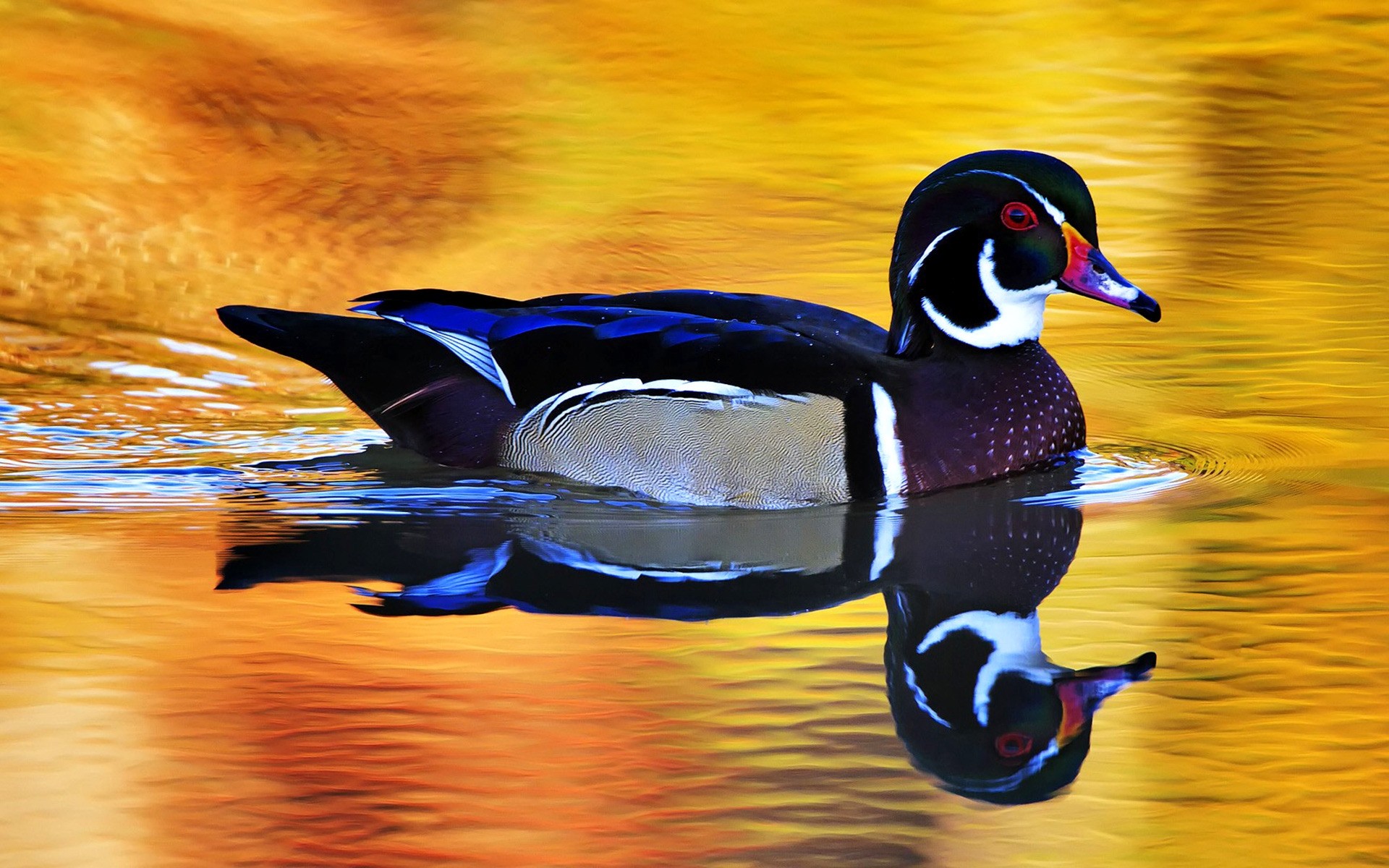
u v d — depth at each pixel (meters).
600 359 11.78
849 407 11.41
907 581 9.98
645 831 7.05
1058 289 11.87
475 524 11.12
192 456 12.47
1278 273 16.98
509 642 9.00
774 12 25.83
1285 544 10.52
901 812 7.20
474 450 12.19
